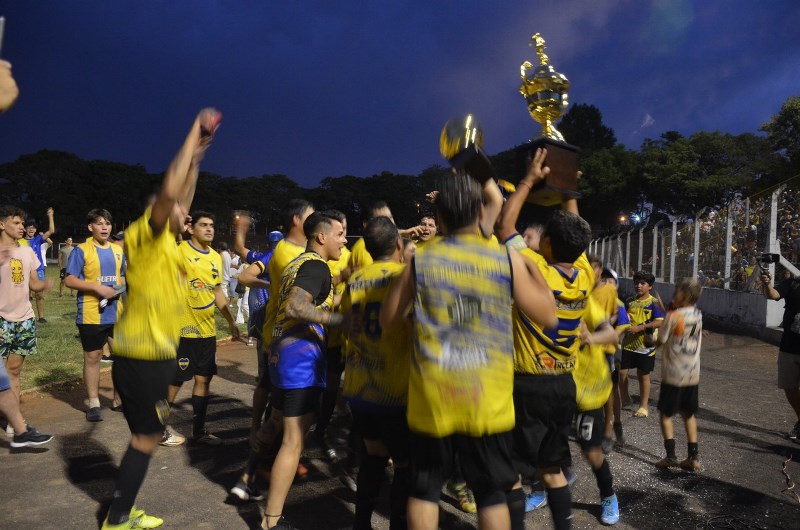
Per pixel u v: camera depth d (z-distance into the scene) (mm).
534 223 3986
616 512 3869
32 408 6754
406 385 3199
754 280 14266
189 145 3178
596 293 5180
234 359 10195
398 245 3674
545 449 3201
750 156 54344
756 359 10492
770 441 5719
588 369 3699
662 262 21734
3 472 4762
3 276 5789
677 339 4828
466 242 2572
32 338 6059
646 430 6074
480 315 2488
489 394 2469
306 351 3672
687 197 55125
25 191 85000
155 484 4551
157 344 3305
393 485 3311
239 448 5422
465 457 2566
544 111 3229
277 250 4512
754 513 4051
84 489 4438
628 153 59125
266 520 3516
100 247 6363
